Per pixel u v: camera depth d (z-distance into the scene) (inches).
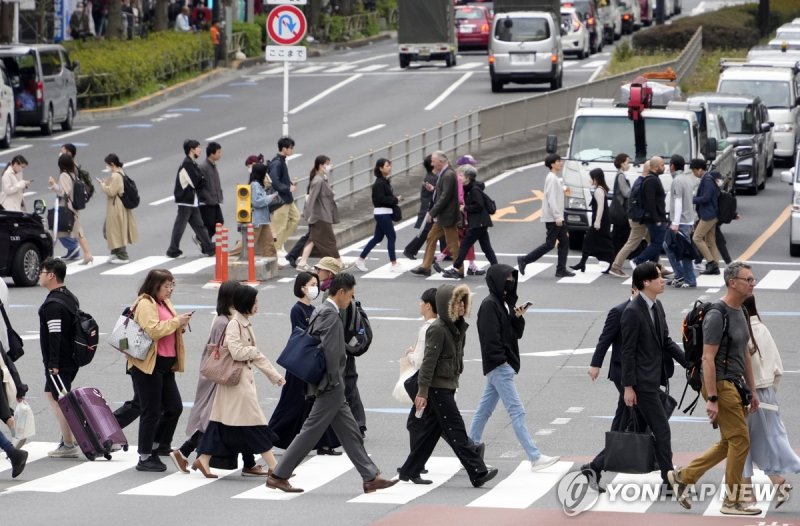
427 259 2881.4
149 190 3951.8
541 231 3440.0
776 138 4707.2
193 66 6569.9
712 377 1274.6
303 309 1600.6
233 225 3489.2
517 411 1485.0
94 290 2684.5
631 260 2935.5
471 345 2240.4
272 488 1428.4
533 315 2455.7
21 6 5999.0
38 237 2780.5
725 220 2856.8
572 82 6190.9
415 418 1440.7
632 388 1344.7
